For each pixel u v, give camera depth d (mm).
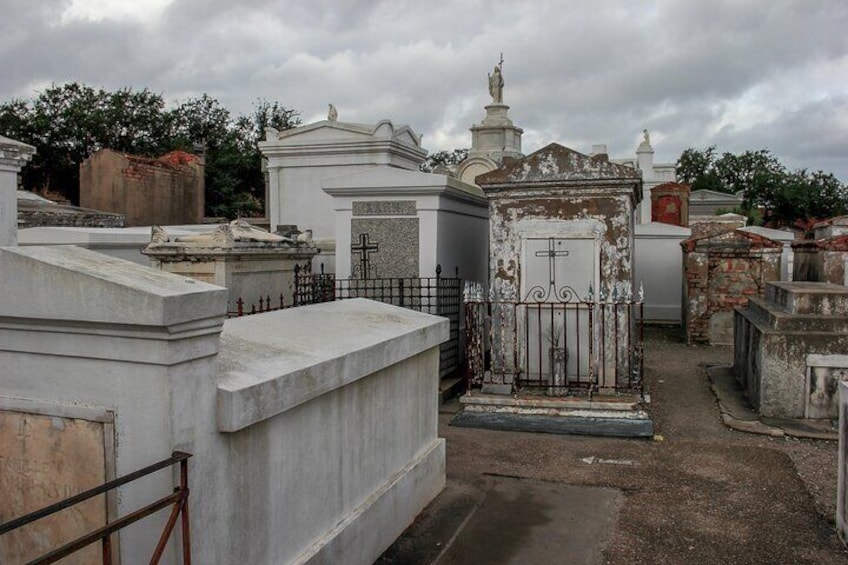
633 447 5977
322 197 12594
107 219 12922
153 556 2383
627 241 7012
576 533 4281
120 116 30938
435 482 4840
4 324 2736
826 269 11047
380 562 3887
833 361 6594
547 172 7082
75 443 2695
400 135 13031
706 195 29562
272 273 8727
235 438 2783
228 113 38500
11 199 8359
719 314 11453
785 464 5488
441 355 8359
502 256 7312
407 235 8516
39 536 2816
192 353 2553
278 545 3066
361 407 3785
